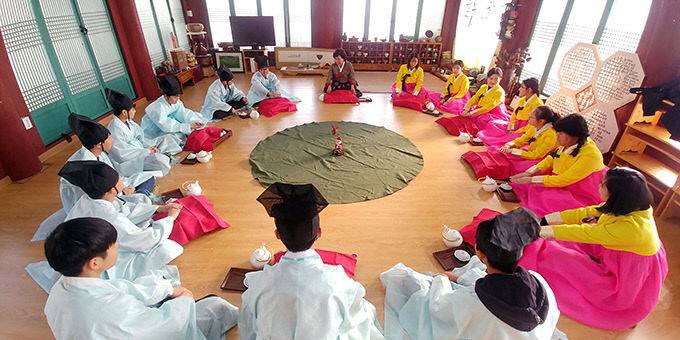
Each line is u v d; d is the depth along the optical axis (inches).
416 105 203.6
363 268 86.5
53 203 113.4
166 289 65.1
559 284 78.5
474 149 153.4
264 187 120.6
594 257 81.5
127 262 77.7
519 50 200.2
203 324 64.3
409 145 155.2
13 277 84.0
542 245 83.0
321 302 44.5
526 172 117.5
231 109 187.5
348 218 105.3
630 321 71.7
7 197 116.0
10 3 131.0
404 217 106.7
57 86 152.7
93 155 96.2
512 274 48.5
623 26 150.3
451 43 311.0
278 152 145.3
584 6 170.1
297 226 45.3
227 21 297.3
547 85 199.3
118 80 195.3
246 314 63.6
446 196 118.1
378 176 128.6
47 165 137.1
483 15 249.3
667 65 118.6
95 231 48.0
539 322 46.8
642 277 68.2
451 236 93.1
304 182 123.0
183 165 134.7
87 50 172.1
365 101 217.5
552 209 101.3
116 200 86.6
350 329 55.5
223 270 85.4
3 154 119.9
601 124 138.3
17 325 71.9
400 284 77.9
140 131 131.5
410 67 214.1
